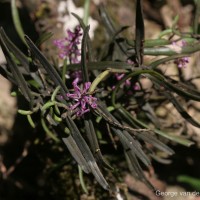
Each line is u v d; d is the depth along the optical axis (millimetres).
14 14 457
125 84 412
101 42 537
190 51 396
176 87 366
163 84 375
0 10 692
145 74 382
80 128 425
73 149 362
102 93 414
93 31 542
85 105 365
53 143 491
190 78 500
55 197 489
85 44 353
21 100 561
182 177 525
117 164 491
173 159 540
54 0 541
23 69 416
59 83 360
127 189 480
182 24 611
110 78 423
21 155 522
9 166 549
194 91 404
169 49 396
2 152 555
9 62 345
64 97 364
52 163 492
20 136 553
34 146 503
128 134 380
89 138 368
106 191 465
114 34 416
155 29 598
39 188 546
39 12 539
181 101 505
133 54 413
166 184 534
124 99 430
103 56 432
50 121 363
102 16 441
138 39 379
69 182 476
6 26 666
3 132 560
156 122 454
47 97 374
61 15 538
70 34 411
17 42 639
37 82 381
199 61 525
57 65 429
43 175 525
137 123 399
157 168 538
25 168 553
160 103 480
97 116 389
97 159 364
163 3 622
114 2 579
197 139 508
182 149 521
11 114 560
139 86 446
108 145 478
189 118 395
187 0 643
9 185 543
